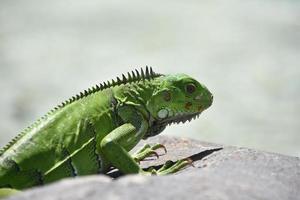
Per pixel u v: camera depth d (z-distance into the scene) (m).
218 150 11.70
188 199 8.28
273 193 9.05
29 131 10.97
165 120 11.59
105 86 11.45
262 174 9.84
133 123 11.27
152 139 13.56
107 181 8.58
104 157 11.05
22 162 10.67
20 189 10.62
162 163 11.70
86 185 8.42
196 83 11.58
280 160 10.65
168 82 11.48
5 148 10.84
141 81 11.50
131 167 10.75
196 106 11.58
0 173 10.58
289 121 31.44
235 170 9.88
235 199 8.53
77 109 11.19
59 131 10.96
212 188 8.66
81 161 10.95
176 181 8.73
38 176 10.70
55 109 11.28
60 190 8.34
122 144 10.97
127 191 8.30
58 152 10.84
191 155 11.79
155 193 8.31
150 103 11.40
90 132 11.04
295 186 9.62
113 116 11.21
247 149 11.57
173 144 13.26
